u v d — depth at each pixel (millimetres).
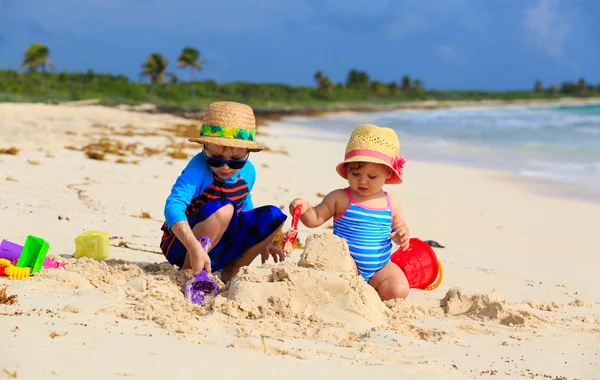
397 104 108188
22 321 3107
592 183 14820
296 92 104062
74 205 7867
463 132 32250
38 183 9141
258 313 3898
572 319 4629
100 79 76625
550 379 3252
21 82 65375
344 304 4070
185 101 70625
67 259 4879
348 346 3445
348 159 4840
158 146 17078
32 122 22234
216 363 2857
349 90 124000
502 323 4438
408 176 15305
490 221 10242
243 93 93062
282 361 3018
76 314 3393
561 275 6980
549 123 39906
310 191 11617
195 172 4672
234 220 4805
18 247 4488
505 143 25297
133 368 2658
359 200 4938
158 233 6789
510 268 7176
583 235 9500
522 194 13266
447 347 3674
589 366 3500
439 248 8125
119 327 3234
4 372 2467
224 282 5078
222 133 4535
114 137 19250
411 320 4328
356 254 4844
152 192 9438
